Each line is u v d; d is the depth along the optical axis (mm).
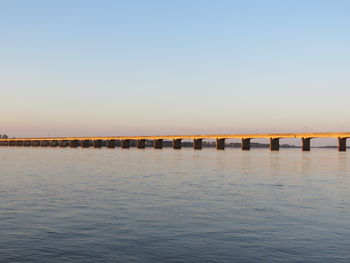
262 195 37906
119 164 89812
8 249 18953
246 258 17906
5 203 31844
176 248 19328
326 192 40500
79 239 20781
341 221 25516
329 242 20469
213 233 22219
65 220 25359
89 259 17625
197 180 52625
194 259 17750
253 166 85125
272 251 18922
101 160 109062
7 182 48312
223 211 28953
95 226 23719
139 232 22344
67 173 62875
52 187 43344
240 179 54531
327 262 17406
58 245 19656
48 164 87812
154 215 27266
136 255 18219
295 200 34688
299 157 142750
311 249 19250
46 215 26938
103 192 39344
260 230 22984
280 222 25172
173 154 168750
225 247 19547
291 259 17797
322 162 105938
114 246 19578
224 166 84438
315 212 28734
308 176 60625
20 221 24953
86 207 30281
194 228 23375
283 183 49531
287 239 21016
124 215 27172
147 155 154125
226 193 39250
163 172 66438
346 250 19094
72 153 176500
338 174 64938
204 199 34969
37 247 19297
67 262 17219
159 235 21688
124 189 42000
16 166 80062
